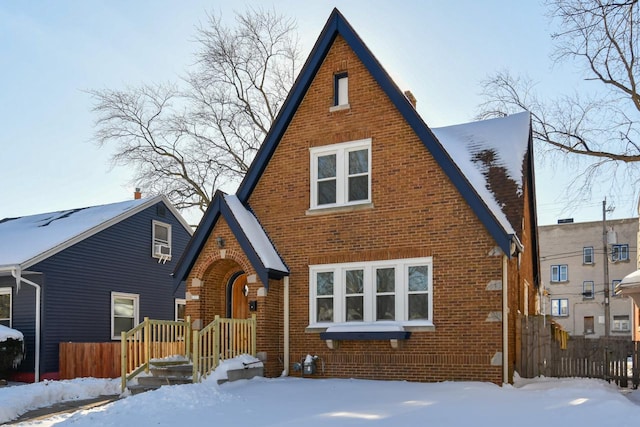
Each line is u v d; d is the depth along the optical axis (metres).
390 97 15.02
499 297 13.30
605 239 42.66
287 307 15.64
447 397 11.29
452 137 17.56
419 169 14.62
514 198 14.50
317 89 16.25
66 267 19.92
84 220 22.33
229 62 31.27
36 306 18.95
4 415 11.31
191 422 9.45
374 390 12.34
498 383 13.02
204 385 12.32
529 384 13.37
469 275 13.69
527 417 9.28
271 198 16.42
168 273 24.88
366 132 15.38
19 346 18.33
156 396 11.41
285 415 9.78
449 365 13.59
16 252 19.53
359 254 14.98
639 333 25.48
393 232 14.70
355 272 15.19
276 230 16.20
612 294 49.84
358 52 15.59
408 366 14.03
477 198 13.55
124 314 22.38
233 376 13.47
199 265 15.84
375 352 14.47
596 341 14.64
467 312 13.59
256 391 12.35
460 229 13.94
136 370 14.44
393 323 14.25
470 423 8.88
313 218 15.76
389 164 14.99
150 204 24.06
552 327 16.25
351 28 15.71
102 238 21.58
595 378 14.49
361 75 15.71
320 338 15.03
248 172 16.56
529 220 19.70
